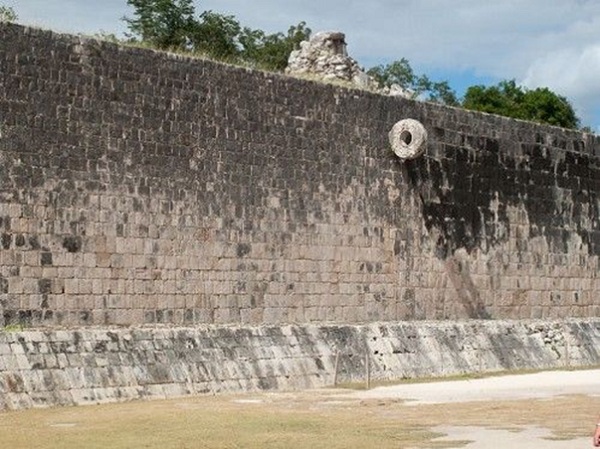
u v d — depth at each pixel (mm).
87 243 36531
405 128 45219
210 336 36250
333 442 24375
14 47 35156
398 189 45938
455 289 47875
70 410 30312
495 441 24359
